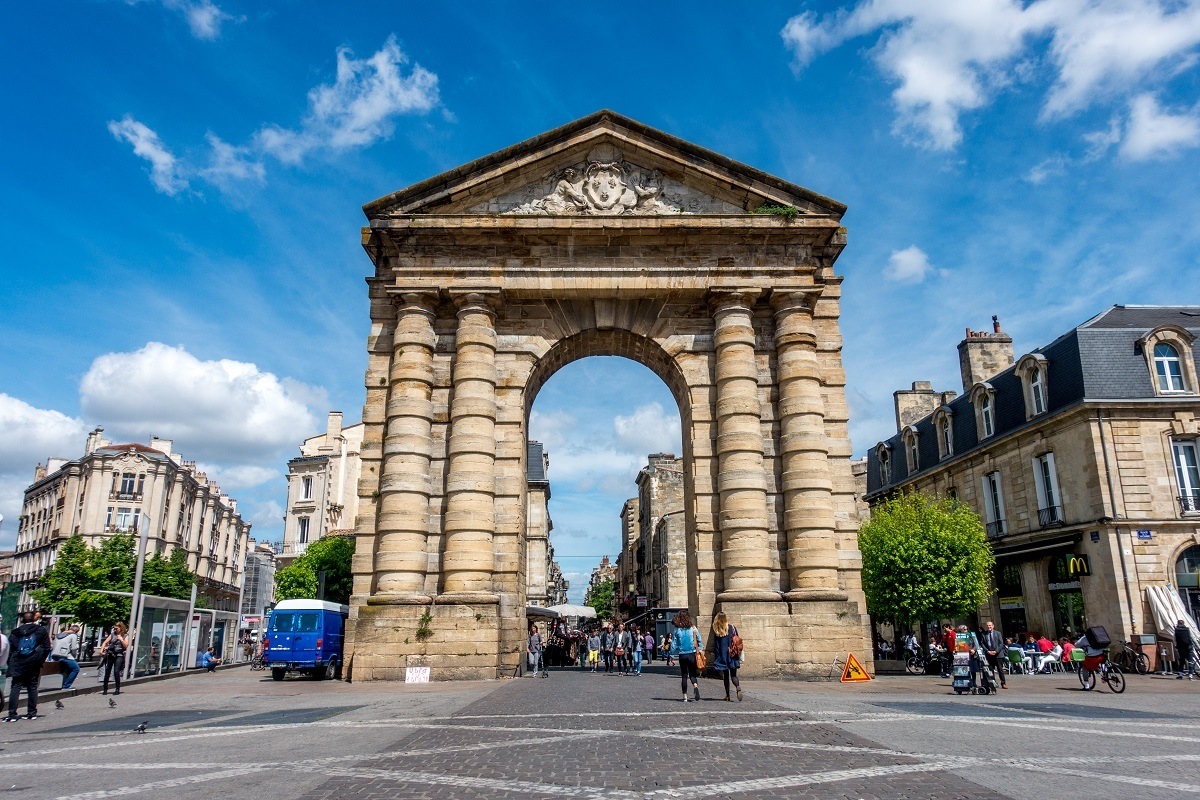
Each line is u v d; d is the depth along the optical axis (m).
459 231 24.44
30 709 14.57
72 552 52.47
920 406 50.06
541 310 25.36
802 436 23.47
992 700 17.16
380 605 21.95
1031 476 34.00
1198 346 30.86
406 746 10.26
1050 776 8.21
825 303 25.56
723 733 11.20
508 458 24.20
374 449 24.14
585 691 18.27
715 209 25.61
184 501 71.56
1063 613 32.38
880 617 33.59
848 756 9.34
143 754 10.09
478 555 22.58
